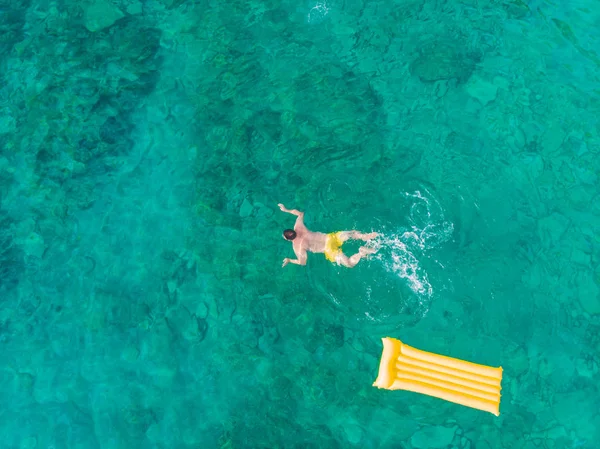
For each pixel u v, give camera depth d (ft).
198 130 32.55
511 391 23.80
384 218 27.09
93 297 28.37
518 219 27.12
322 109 31.76
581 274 25.89
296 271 27.30
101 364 26.68
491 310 25.09
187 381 25.86
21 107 34.76
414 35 33.73
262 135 31.58
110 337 27.27
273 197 29.40
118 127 33.37
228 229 29.14
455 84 31.58
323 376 25.04
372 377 24.68
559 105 30.27
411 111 30.96
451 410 23.66
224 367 25.93
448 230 26.76
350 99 31.83
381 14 35.04
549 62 31.76
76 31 37.93
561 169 28.40
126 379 26.23
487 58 32.24
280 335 26.20
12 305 28.66
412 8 34.88
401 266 25.90
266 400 24.93
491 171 28.40
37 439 25.27
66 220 30.68
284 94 32.83
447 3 34.71
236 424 24.56
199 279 28.09
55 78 35.63
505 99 30.73
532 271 25.85
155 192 30.99
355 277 26.09
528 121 29.91
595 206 27.50
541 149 28.99
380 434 23.53
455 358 24.04
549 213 27.32
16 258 29.86
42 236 30.35
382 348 24.90
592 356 24.30
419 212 27.25
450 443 23.02
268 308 26.84
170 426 24.90
